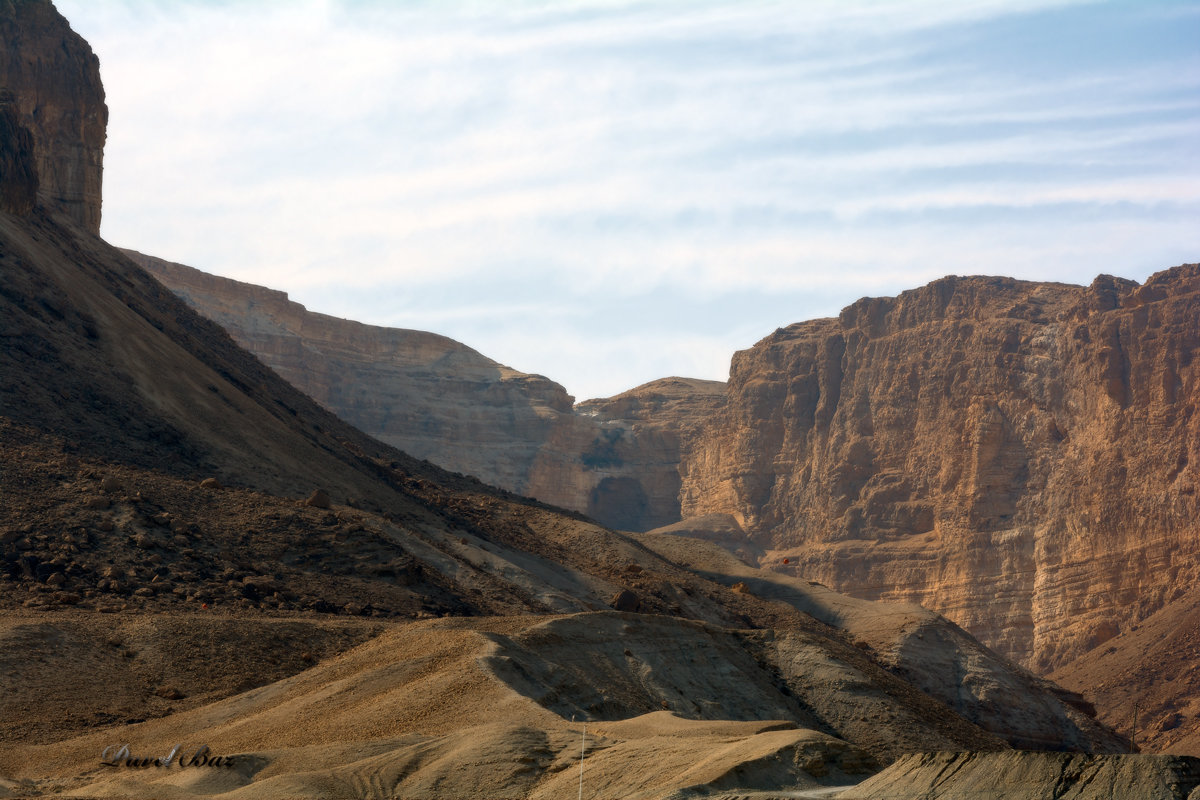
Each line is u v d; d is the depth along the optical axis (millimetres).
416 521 112938
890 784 34812
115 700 61531
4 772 51094
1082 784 31375
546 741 47844
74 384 101250
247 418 115500
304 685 61688
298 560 89500
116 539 81562
